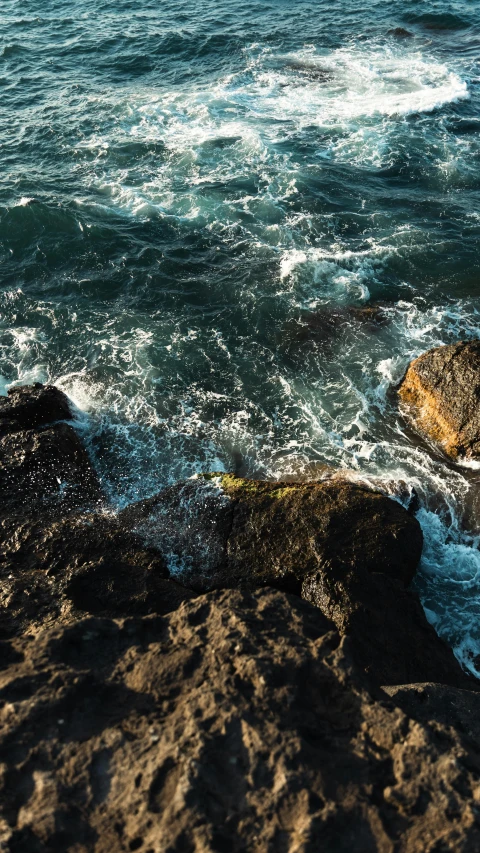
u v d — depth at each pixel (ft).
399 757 18.56
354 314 56.34
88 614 28.32
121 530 36.19
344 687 20.72
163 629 23.77
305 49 105.40
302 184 72.28
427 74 97.50
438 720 23.52
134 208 68.54
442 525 41.11
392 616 32.78
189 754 18.31
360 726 19.72
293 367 52.34
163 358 53.26
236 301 58.03
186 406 49.52
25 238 64.49
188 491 38.58
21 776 18.60
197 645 22.17
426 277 60.54
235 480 39.32
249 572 34.99
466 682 31.86
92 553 34.58
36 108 87.40
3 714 19.84
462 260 62.39
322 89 93.35
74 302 58.44
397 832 16.94
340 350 53.26
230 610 23.52
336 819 16.98
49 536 34.96
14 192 70.03
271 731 18.85
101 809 17.83
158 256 62.80
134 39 106.63
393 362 51.70
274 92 92.43
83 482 40.86
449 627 36.37
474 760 19.12
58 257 62.75
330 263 61.11
